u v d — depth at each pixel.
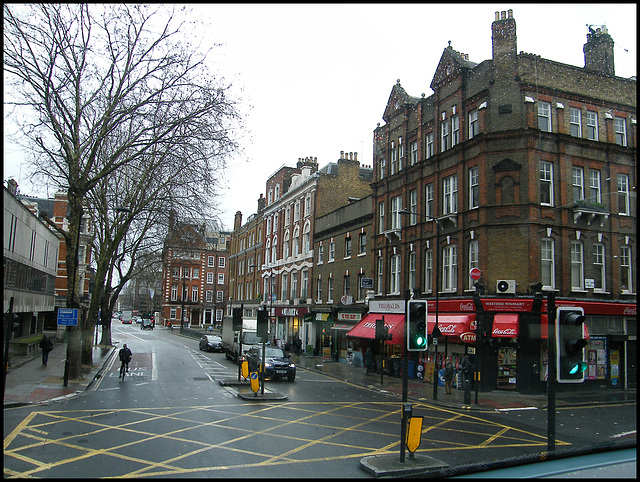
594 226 23.38
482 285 21.81
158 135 22.59
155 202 28.61
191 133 22.27
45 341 25.73
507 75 23.17
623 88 25.31
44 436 11.77
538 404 18.75
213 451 10.74
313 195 43.09
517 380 21.45
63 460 9.77
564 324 9.32
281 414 15.32
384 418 15.29
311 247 42.59
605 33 26.77
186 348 44.78
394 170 31.05
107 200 31.92
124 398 17.70
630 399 20.19
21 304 28.08
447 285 25.11
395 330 25.62
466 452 11.17
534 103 22.77
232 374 26.09
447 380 21.28
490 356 21.84
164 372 26.34
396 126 31.12
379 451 11.15
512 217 22.19
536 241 21.91
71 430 12.45
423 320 10.33
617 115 24.98
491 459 10.52
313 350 39.94
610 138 24.47
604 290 23.36
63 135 21.33
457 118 25.77
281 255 51.03
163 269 90.31
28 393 17.83
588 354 22.78
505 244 22.14
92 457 10.04
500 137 22.78
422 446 11.70
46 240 36.31
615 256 23.73
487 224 22.56
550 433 10.41
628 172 24.56
